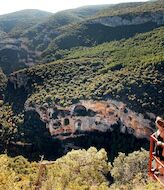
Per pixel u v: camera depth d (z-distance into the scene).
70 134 130.12
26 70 167.75
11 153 132.00
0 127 143.88
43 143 132.75
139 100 115.75
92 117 125.44
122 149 114.88
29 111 142.38
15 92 170.00
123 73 131.12
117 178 57.69
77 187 41.94
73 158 57.91
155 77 121.25
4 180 37.38
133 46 173.50
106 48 190.12
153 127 111.44
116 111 120.44
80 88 141.88
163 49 150.25
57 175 45.62
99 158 59.47
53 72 162.12
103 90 126.56
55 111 132.38
